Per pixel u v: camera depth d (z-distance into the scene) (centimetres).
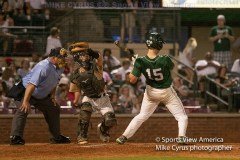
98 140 3781
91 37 4781
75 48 2877
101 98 2888
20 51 4675
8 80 4200
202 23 5541
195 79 4334
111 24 4794
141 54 4791
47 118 3069
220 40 4847
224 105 4331
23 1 4981
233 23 5531
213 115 3925
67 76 4091
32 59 4456
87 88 2858
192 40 4972
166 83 2756
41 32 4694
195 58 5262
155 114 3888
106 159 2391
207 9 5344
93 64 2877
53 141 3100
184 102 4184
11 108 3934
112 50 4784
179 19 4822
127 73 4191
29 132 3819
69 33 4750
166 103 2792
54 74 2981
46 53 4550
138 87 4169
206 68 4594
